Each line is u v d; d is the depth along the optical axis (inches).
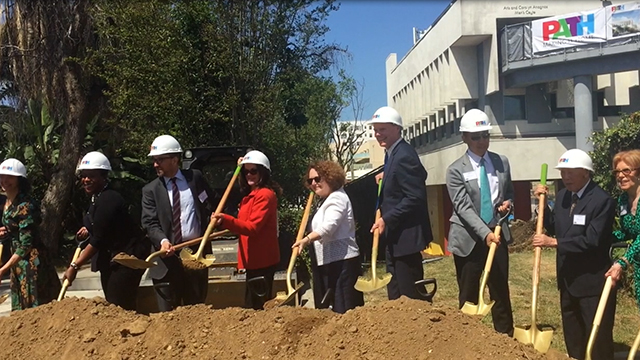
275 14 500.4
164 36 466.0
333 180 192.7
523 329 152.9
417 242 185.9
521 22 729.0
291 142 538.9
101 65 520.7
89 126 570.6
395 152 187.9
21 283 221.1
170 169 204.5
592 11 646.5
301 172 530.0
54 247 520.7
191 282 208.4
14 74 573.6
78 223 599.8
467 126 198.7
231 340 143.2
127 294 194.9
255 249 197.9
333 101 710.5
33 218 220.5
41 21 524.4
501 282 200.2
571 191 176.2
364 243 505.7
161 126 477.4
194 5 474.3
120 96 473.7
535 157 736.3
